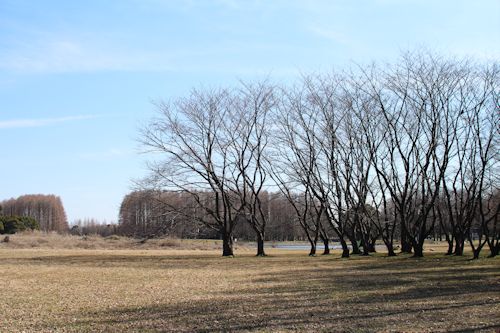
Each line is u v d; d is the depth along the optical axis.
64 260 37.94
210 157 44.88
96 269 30.02
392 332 10.82
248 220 46.81
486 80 37.03
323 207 43.44
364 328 11.32
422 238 38.34
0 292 18.86
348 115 42.34
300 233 74.50
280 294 17.62
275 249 65.62
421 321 11.91
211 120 44.84
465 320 11.87
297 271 27.77
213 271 28.50
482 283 19.48
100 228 110.25
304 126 49.31
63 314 14.02
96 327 12.19
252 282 22.03
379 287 19.08
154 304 15.67
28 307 15.26
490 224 51.81
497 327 10.96
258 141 46.06
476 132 37.69
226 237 45.75
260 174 46.62
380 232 42.75
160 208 45.41
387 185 39.62
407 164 39.41
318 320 12.43
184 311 14.22
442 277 22.27
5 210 127.44
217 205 46.16
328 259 39.03
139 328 11.98
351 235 47.75
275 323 12.16
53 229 124.94
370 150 40.88
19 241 62.97
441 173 38.00
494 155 37.22
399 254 43.75
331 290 18.47
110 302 16.22
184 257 42.81
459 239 39.66
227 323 12.31
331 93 42.94
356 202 45.12
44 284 21.62
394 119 40.47
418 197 49.69
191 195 45.34
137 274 26.56
